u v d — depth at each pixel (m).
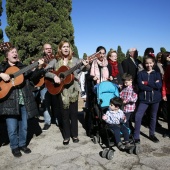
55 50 16.98
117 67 5.62
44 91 5.77
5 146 4.79
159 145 4.55
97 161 3.95
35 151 4.48
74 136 4.86
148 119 5.71
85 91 6.08
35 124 6.30
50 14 17.19
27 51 17.59
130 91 4.80
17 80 3.94
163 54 5.83
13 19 17.33
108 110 4.52
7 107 3.95
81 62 4.39
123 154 4.18
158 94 4.62
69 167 3.78
